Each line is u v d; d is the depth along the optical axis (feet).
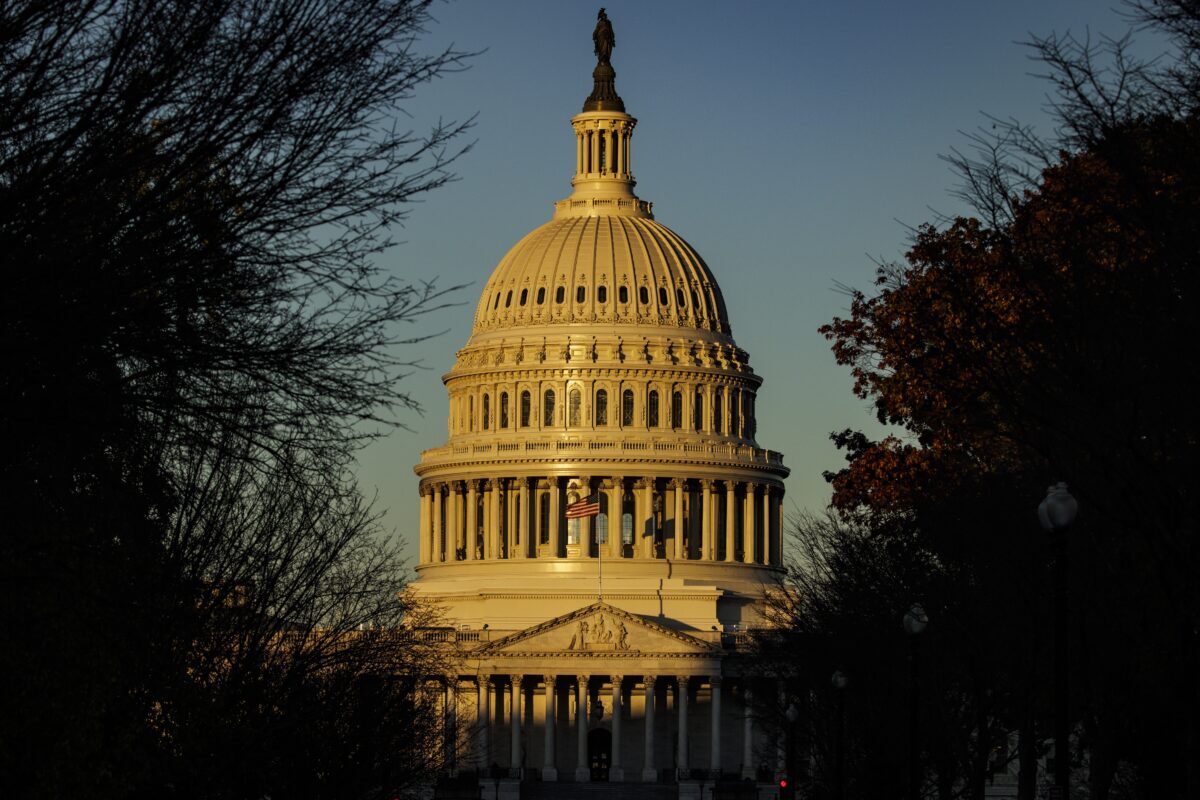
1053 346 183.73
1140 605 219.41
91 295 132.77
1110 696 244.42
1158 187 172.35
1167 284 174.09
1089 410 182.50
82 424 136.77
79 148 132.87
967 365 196.34
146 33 133.80
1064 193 181.98
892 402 329.11
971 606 291.79
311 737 284.82
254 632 257.14
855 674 385.29
